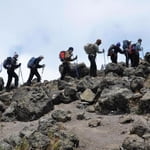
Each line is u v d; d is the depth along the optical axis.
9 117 24.28
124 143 16.48
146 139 16.81
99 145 18.03
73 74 31.66
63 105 25.75
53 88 29.45
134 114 22.58
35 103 24.16
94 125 20.86
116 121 21.41
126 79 26.02
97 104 23.97
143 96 22.88
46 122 19.22
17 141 17.97
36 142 17.30
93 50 29.77
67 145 17.39
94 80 27.14
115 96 23.28
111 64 30.58
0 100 27.52
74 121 22.30
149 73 28.80
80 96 26.08
